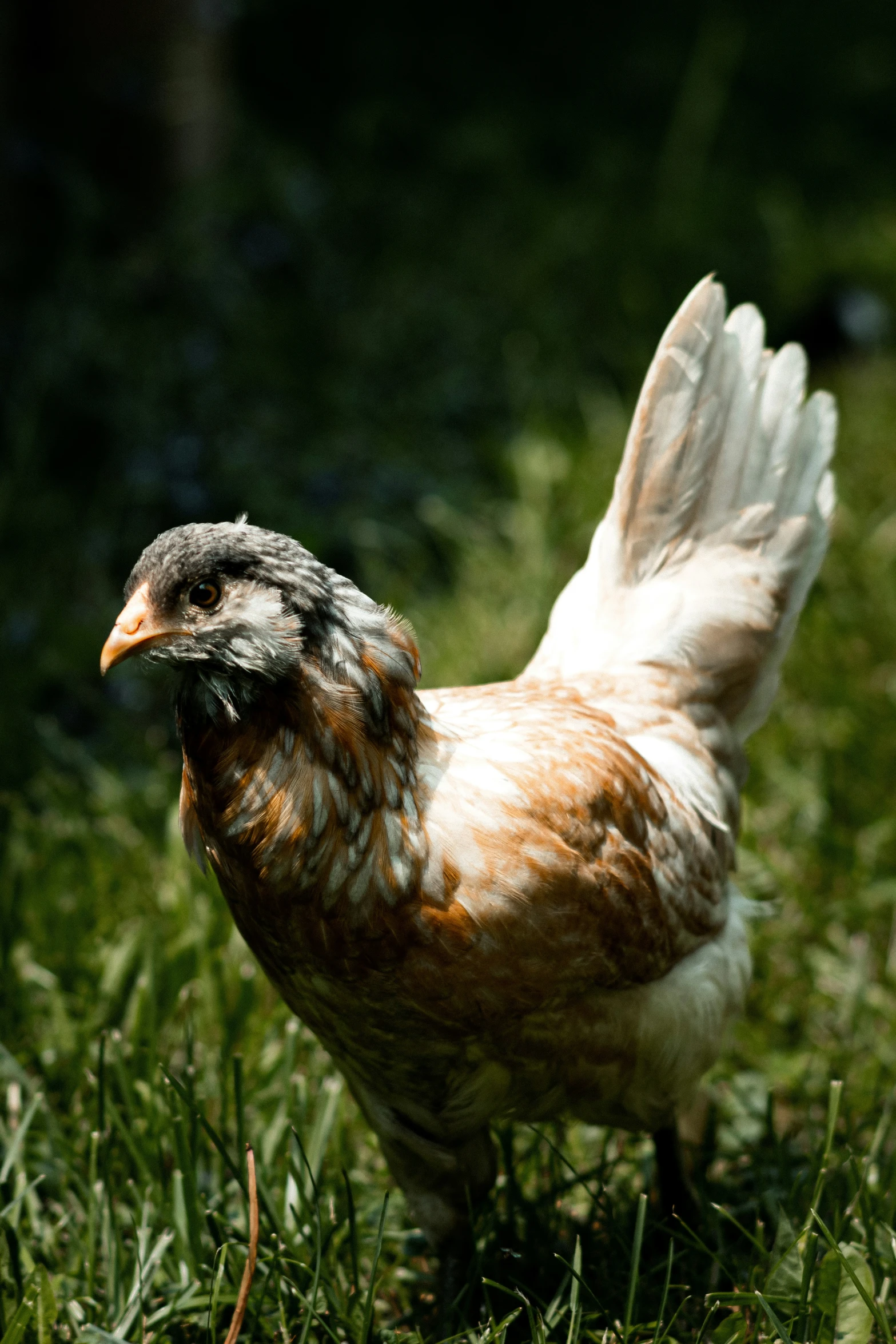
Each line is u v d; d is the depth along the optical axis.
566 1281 3.58
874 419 8.45
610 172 11.78
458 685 6.11
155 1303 3.69
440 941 3.15
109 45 8.75
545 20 14.40
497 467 8.04
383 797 3.11
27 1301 3.48
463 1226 3.77
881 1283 3.60
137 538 7.21
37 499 7.47
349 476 7.72
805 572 4.32
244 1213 3.94
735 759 4.20
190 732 3.17
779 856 5.39
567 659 4.15
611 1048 3.54
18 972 4.66
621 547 4.18
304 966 3.29
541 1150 4.19
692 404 4.09
